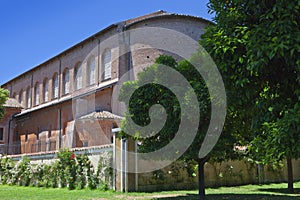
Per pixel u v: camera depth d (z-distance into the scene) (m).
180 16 28.59
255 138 6.93
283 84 6.70
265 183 21.22
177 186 16.89
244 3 6.78
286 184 20.70
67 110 31.39
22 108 40.75
